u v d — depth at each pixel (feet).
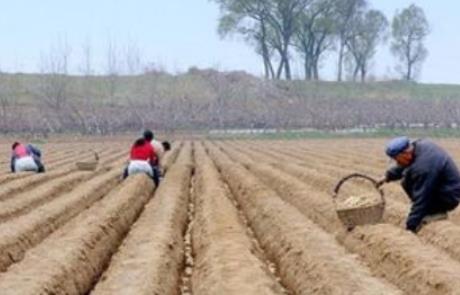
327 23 496.23
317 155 201.46
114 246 77.56
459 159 166.50
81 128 343.46
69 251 63.10
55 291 53.62
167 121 359.87
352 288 50.78
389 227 65.87
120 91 443.32
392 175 66.28
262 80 466.70
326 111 378.94
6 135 326.44
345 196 98.02
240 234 71.77
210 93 442.09
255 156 197.26
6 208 91.04
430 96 495.82
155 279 55.52
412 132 352.08
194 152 216.13
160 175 130.00
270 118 378.73
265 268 59.52
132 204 96.63
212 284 53.72
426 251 57.47
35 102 392.06
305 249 63.72
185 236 85.05
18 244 68.64
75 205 96.48
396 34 572.10
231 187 129.70
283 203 93.56
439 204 63.31
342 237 70.64
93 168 150.92
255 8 486.79
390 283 55.83
